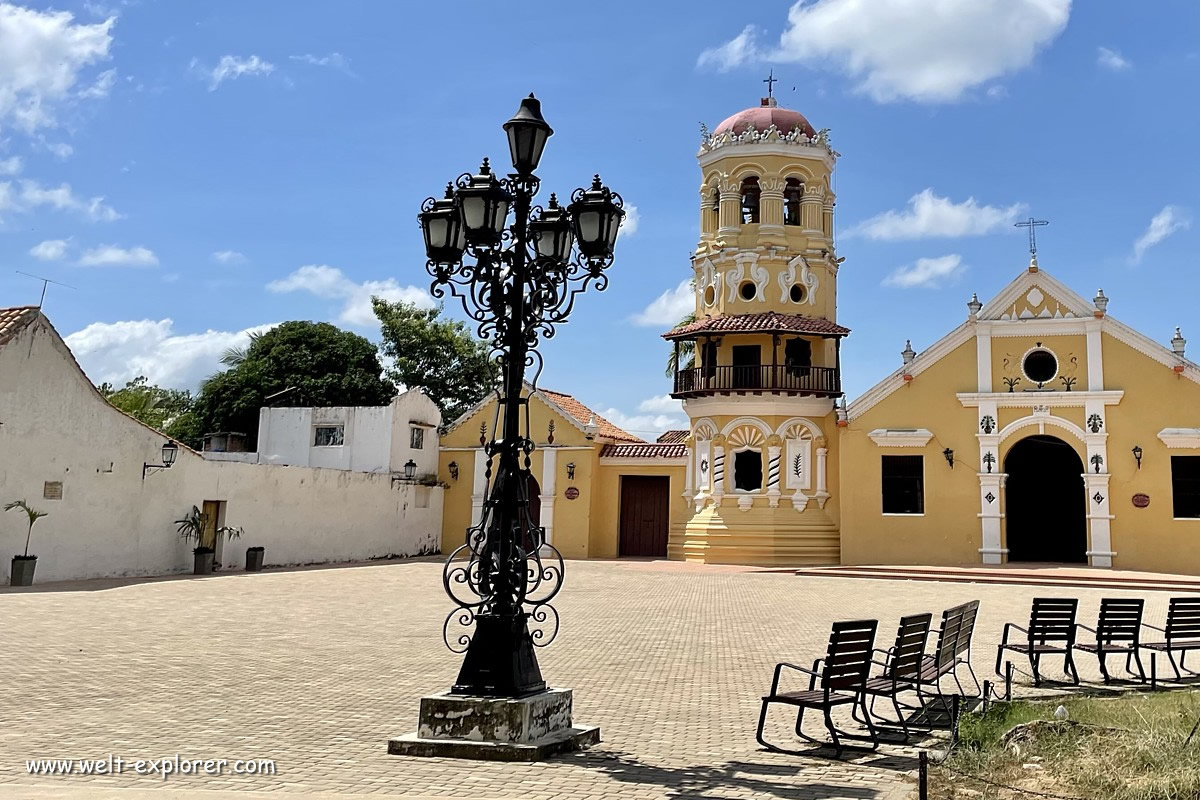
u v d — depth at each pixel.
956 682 10.91
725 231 34.84
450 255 8.88
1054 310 30.75
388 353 51.94
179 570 27.06
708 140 36.06
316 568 30.58
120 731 8.47
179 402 54.88
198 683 10.73
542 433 37.50
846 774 7.52
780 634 15.55
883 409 32.00
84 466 24.03
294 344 48.16
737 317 33.66
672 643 14.55
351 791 6.74
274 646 13.57
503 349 9.10
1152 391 29.41
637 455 37.12
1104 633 11.66
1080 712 9.50
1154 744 7.64
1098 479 29.56
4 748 7.79
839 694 10.87
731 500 33.25
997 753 7.83
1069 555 33.53
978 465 30.92
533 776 7.25
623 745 8.38
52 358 23.20
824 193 35.59
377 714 9.35
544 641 14.62
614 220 9.06
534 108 9.01
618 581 25.95
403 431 37.06
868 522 31.64
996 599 21.45
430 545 38.47
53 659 11.95
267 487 30.47
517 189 8.93
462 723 7.99
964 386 31.39
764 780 7.31
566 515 36.72
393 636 14.79
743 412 33.38
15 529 22.14
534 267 9.04
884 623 16.91
